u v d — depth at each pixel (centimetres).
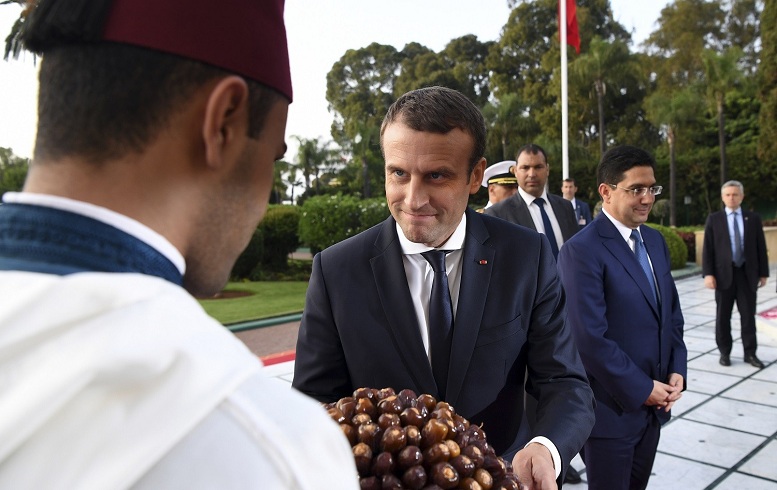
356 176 3319
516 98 3259
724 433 400
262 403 44
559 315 151
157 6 47
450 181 128
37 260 43
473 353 139
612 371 227
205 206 51
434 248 140
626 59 3047
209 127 49
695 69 3534
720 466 353
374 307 141
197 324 43
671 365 253
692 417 430
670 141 2834
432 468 85
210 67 49
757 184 2905
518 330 144
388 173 132
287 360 612
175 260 49
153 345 39
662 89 3578
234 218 54
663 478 340
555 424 130
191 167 50
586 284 236
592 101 3284
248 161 53
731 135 3172
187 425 38
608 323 244
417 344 138
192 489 38
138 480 37
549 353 146
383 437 87
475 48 4162
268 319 913
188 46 47
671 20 3675
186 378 39
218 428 40
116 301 40
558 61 3369
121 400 38
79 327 39
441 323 139
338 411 95
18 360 38
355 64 4488
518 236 151
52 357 37
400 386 138
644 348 243
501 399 142
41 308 39
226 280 57
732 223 560
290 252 1712
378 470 85
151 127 48
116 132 47
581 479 339
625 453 234
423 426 92
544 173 425
